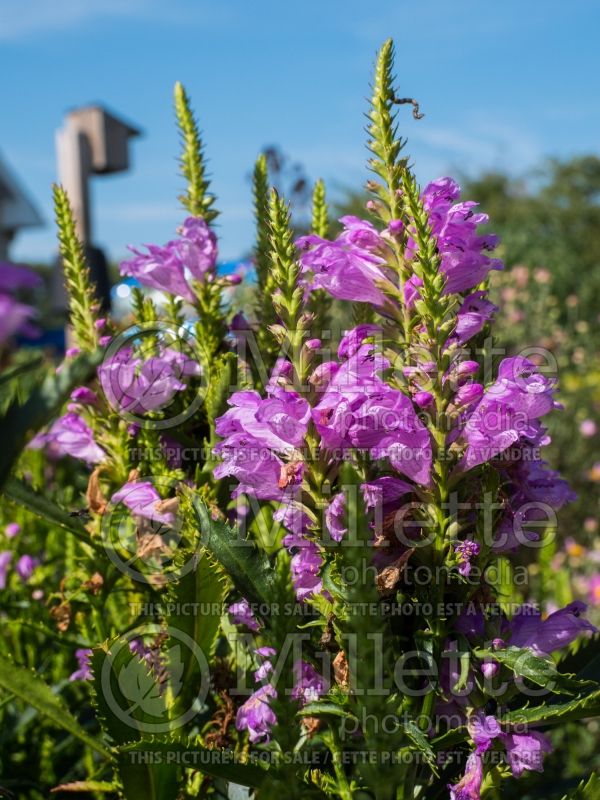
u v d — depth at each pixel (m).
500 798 0.42
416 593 0.27
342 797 0.27
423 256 0.27
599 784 0.27
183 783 0.31
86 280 0.37
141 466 0.35
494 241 0.29
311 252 0.30
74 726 0.29
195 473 0.34
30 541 0.60
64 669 0.45
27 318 0.21
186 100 0.38
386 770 0.24
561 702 0.29
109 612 0.45
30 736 0.43
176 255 0.35
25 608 0.48
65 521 0.34
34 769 0.42
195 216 0.37
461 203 0.29
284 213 0.28
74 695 0.44
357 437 0.27
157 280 0.35
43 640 0.50
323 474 0.28
